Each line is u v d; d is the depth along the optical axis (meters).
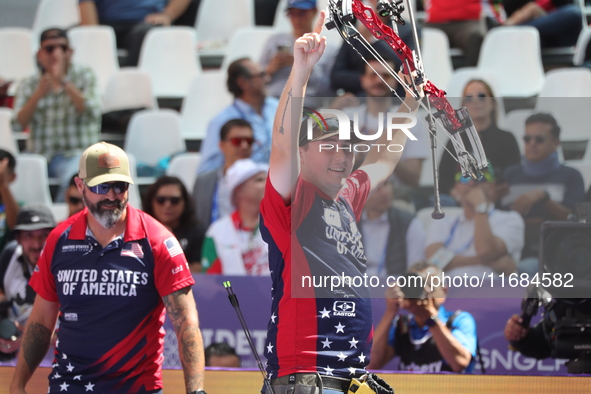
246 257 17.48
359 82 20.34
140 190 22.38
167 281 9.69
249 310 13.98
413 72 8.67
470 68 24.98
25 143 24.50
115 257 9.62
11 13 29.42
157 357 9.91
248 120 21.14
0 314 15.16
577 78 22.56
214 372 11.38
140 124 23.27
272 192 8.70
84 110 23.27
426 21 25.72
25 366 9.91
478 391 10.98
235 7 27.72
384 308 12.97
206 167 20.69
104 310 9.56
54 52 23.14
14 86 26.55
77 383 9.64
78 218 9.93
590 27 26.47
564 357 11.41
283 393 8.40
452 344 12.48
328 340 8.54
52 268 9.82
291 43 22.75
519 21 25.41
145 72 25.02
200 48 27.28
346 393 8.43
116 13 27.36
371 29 8.61
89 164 9.54
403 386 11.09
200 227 17.62
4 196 19.98
